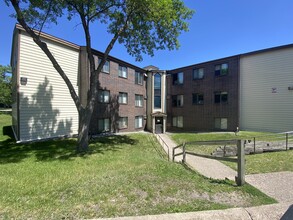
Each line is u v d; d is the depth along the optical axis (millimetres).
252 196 3699
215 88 19797
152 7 9508
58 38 13656
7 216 2967
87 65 15219
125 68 20000
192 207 3113
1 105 56375
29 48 12086
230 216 2598
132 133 19297
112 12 10734
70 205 3289
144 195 3607
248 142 11734
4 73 44125
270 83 16359
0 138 13094
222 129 19328
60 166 7023
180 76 23281
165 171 5363
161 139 16875
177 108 23562
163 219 2506
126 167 6879
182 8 11117
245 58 17844
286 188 4250
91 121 15609
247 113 17688
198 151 12586
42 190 4391
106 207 3158
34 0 8344
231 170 7203
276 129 15992
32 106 12328
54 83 13547
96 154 9352
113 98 18141
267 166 6559
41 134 12820
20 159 8125
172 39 12055
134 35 11891
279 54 15906
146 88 24422
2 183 4945
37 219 2846
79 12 9664
